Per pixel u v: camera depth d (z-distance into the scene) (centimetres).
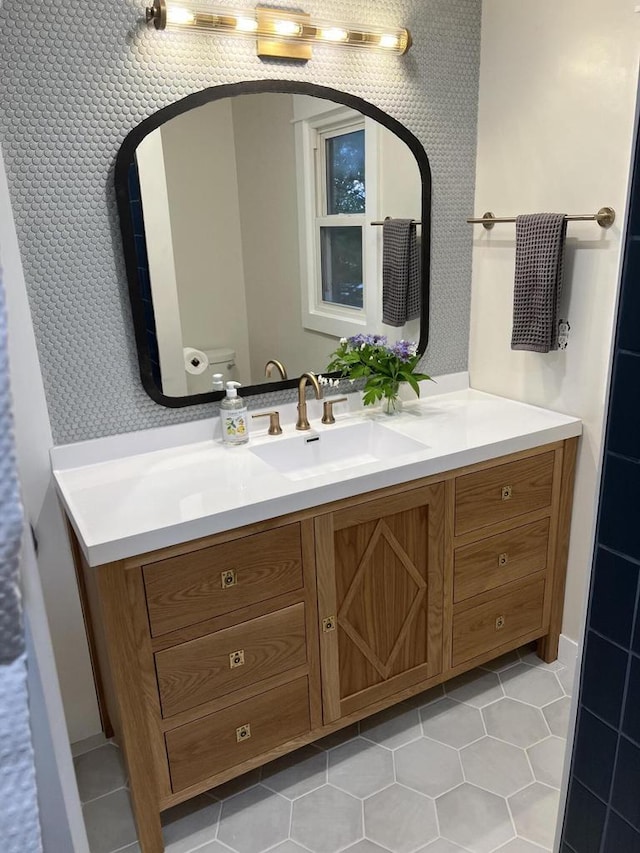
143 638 149
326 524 168
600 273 191
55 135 160
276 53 181
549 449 204
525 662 231
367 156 204
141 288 178
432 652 200
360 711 190
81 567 183
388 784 182
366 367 214
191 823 173
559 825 139
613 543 114
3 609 44
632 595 112
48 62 155
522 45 200
